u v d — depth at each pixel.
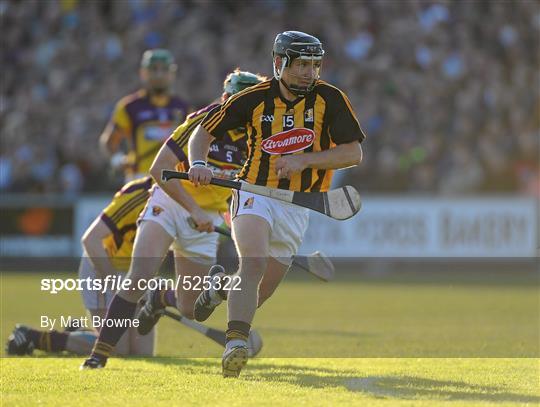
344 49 79.44
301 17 82.06
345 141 21.94
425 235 68.81
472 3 84.56
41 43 84.25
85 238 27.05
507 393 19.19
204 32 82.38
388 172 71.62
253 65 79.69
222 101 24.80
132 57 81.31
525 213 68.75
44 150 74.38
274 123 21.84
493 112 78.19
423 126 75.50
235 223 21.77
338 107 21.89
